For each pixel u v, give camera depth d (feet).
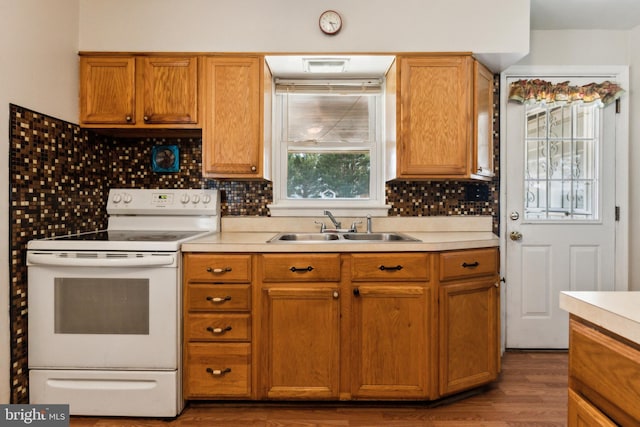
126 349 5.80
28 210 5.87
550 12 7.72
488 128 7.85
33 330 5.78
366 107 8.70
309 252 6.02
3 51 5.36
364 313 6.05
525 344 8.59
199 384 6.02
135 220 7.96
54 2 6.39
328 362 6.05
